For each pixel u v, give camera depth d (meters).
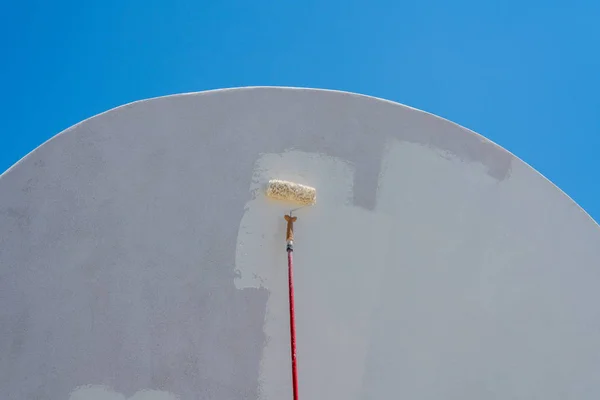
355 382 6.69
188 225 6.72
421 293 7.03
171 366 6.41
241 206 6.85
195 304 6.57
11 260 6.37
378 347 6.82
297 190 6.83
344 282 6.89
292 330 6.42
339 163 7.13
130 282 6.51
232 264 6.72
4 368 6.16
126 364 6.34
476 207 7.36
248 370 6.54
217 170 6.88
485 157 7.50
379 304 6.92
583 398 7.12
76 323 6.35
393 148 7.29
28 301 6.32
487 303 7.16
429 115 7.46
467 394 6.88
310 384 6.61
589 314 7.38
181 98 6.97
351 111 7.28
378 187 7.17
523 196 7.51
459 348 6.98
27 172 6.56
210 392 6.42
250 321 6.64
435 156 7.38
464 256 7.22
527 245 7.39
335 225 6.99
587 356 7.25
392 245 7.07
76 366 6.27
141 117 6.86
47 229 6.48
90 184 6.64
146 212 6.68
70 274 6.43
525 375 7.07
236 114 7.04
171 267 6.61
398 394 6.75
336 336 6.75
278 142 7.05
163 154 6.82
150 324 6.46
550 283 7.35
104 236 6.55
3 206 6.46
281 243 6.84
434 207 7.25
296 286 6.79
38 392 6.16
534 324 7.21
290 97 7.18
